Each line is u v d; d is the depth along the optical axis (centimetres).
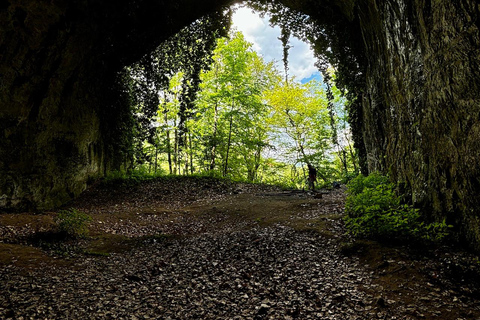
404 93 729
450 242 504
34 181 971
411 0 626
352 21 1221
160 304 411
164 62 1496
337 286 447
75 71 1138
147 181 1655
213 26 1434
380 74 963
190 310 395
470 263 430
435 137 561
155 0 1136
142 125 1733
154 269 556
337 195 1257
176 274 534
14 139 892
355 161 2142
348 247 576
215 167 2327
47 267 518
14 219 785
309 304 402
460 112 460
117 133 1666
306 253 598
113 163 1703
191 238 796
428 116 582
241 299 427
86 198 1280
